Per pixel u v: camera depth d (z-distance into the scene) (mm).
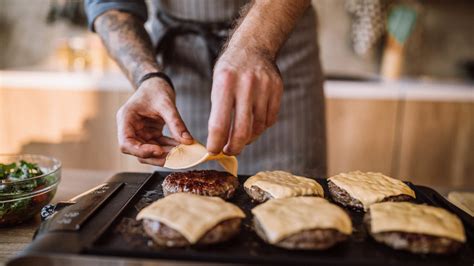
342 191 785
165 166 804
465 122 2131
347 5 2551
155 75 914
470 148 2156
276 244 583
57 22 2625
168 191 774
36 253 521
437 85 2225
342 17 2580
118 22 1100
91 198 716
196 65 1260
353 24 2568
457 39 2576
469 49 2586
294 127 1302
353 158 2199
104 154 2240
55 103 2184
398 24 2410
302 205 661
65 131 2219
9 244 705
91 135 2217
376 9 2436
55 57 2668
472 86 2211
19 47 2658
